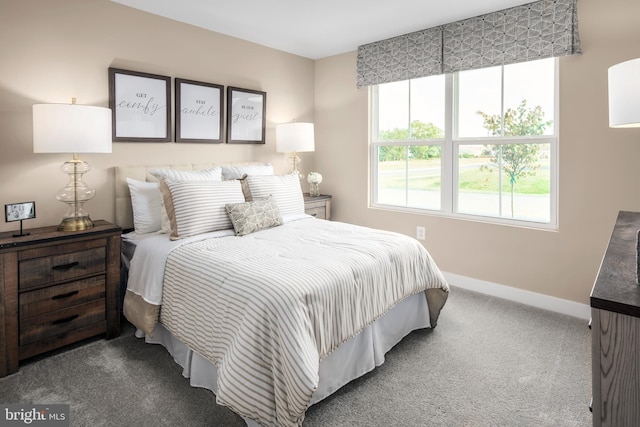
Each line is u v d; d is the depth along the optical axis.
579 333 2.58
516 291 3.16
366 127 4.05
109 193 2.90
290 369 1.51
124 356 2.28
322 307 1.75
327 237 2.55
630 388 0.88
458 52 3.26
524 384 2.01
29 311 2.15
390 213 3.95
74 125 2.23
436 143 3.62
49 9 2.54
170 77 3.17
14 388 1.95
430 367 2.17
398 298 2.28
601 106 2.66
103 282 2.45
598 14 2.62
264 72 3.92
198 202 2.60
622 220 1.83
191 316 1.98
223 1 2.85
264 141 3.96
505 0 2.83
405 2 2.87
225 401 1.54
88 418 1.73
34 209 2.34
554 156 2.96
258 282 1.73
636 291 0.94
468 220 3.42
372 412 1.79
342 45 3.92
